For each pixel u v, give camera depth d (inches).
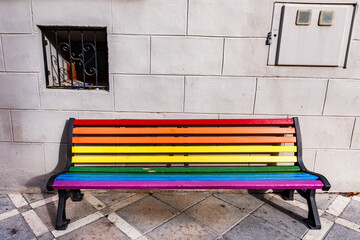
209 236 91.9
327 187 90.2
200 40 106.3
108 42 105.8
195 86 110.5
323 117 114.3
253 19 104.7
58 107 111.3
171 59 107.7
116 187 86.9
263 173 98.7
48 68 115.6
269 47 107.2
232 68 109.0
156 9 103.3
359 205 112.6
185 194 119.6
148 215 103.3
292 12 103.3
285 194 117.4
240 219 101.7
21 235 90.9
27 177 117.9
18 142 114.5
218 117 113.9
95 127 109.5
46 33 112.1
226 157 105.2
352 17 104.9
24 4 102.0
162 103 111.9
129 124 106.5
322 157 118.6
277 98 112.3
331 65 108.3
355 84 111.1
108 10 103.0
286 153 120.0
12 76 108.1
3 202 111.0
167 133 106.0
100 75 142.8
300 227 97.6
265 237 92.0
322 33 105.3
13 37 104.7
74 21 103.7
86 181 89.3
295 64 108.0
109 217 101.5
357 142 116.9
